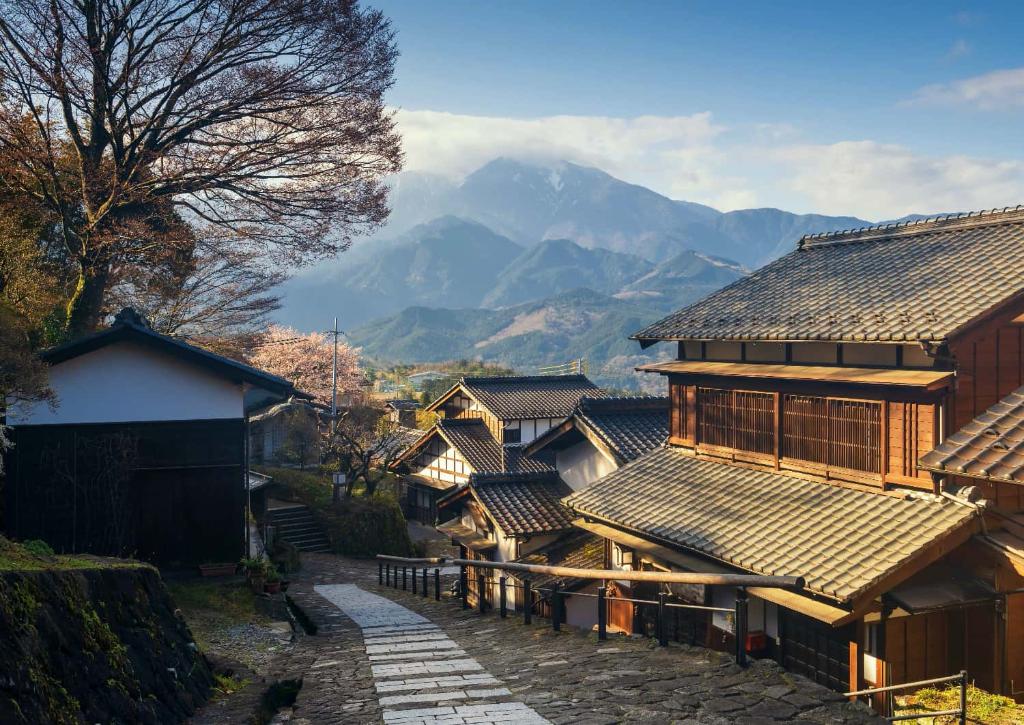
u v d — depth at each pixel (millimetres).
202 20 18000
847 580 9422
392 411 48906
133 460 15172
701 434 15297
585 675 7855
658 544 13398
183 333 23922
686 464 15195
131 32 18250
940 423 10641
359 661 9898
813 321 12477
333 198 20141
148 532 15414
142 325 15672
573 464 20031
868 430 11625
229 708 7074
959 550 10141
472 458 30094
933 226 14664
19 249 14953
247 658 10555
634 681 7445
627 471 15789
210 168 18750
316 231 20609
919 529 9969
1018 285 10789
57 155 18812
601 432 18312
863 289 13172
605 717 6277
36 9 16625
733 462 14391
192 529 15656
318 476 34469
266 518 27641
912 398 10953
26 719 4383
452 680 8219
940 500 10336
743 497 12914
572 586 16391
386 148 19891
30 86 17188
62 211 18656
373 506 29734
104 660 5906
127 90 18188
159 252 19344
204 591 14320
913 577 9883
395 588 20797
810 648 11188
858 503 11312
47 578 5707
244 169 19688
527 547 18453
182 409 15609
